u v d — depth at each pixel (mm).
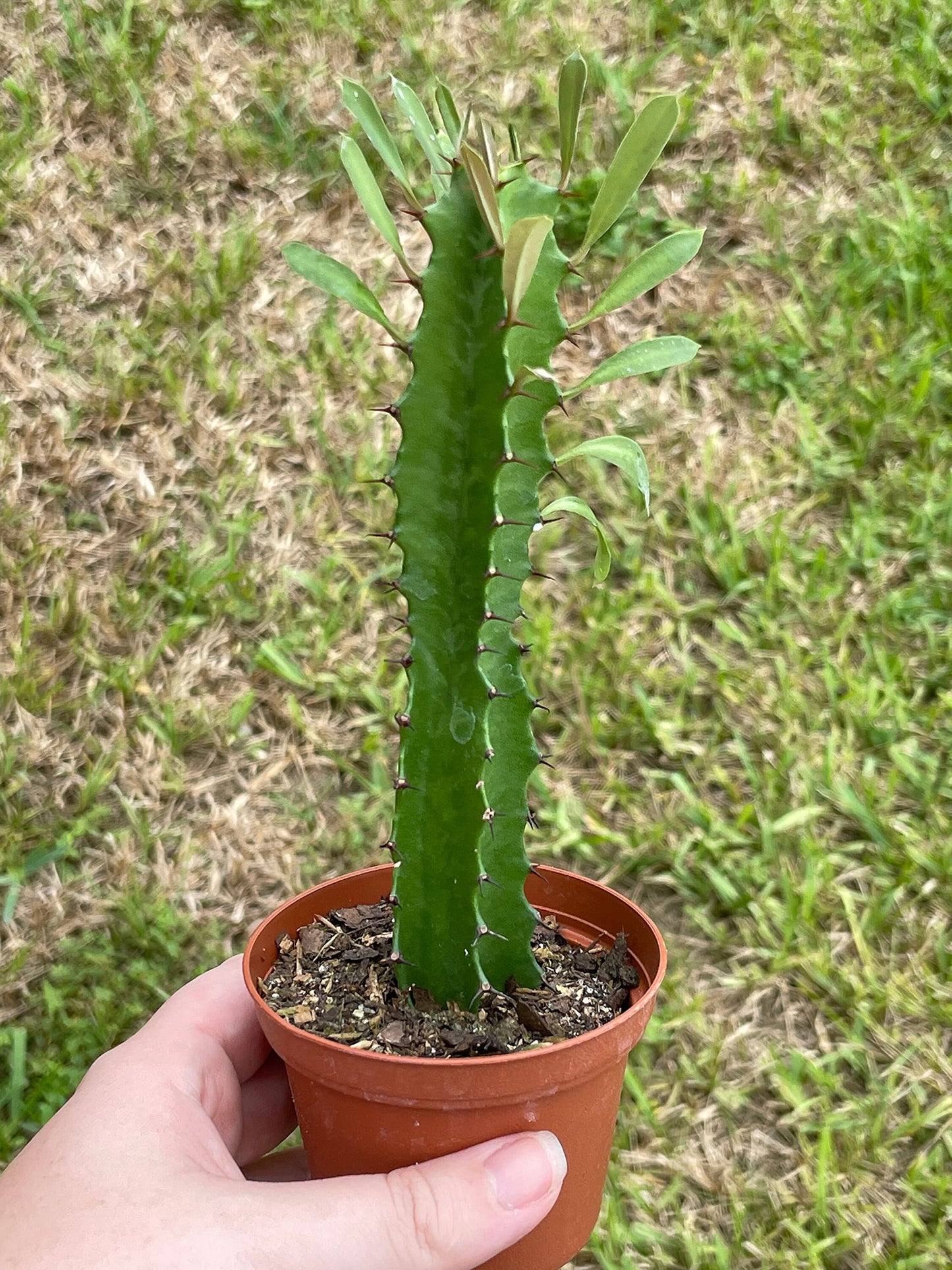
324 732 602
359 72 819
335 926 349
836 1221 472
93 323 708
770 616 631
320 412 686
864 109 832
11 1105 495
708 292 742
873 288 748
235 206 767
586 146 772
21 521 640
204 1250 291
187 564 636
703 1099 505
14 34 803
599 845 567
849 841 568
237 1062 377
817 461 681
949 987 515
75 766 583
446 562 289
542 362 301
